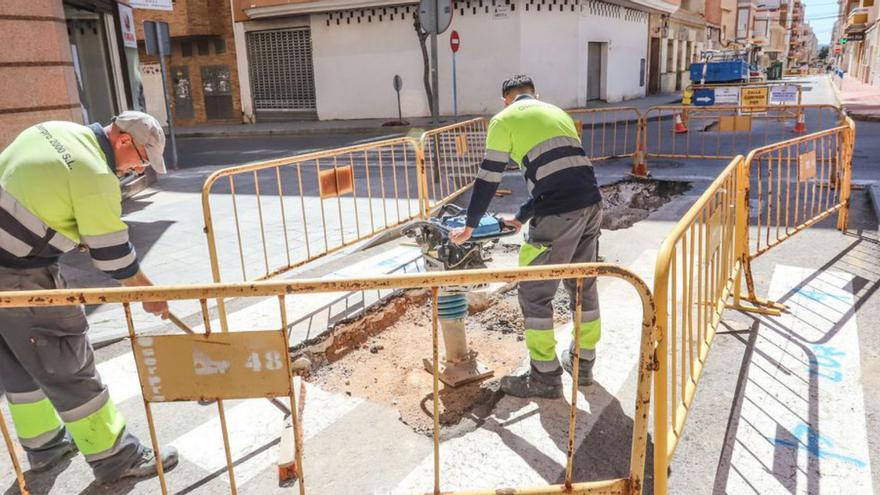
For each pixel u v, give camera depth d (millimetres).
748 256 4328
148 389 2119
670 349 3617
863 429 2941
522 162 3215
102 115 9938
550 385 3291
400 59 21359
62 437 2992
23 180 2377
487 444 2963
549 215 3150
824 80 48188
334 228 7016
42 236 2459
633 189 8820
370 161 12469
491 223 3428
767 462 2742
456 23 20547
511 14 20000
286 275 5438
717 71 20844
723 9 44281
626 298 4629
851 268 5020
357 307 4484
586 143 13820
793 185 8234
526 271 2018
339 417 3271
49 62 7273
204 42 23609
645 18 27078
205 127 22797
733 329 4016
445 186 9148
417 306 4824
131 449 2838
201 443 3090
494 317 4555
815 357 3621
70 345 2609
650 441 2918
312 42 22359
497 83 20609
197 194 9508
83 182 2387
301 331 4145
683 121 15156
